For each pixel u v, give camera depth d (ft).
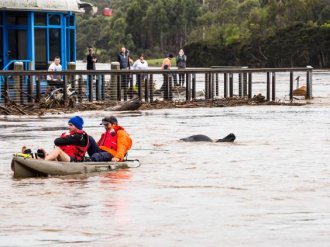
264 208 88.12
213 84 271.49
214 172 116.37
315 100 290.56
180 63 286.66
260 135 169.07
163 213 86.02
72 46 262.88
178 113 231.30
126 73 250.57
